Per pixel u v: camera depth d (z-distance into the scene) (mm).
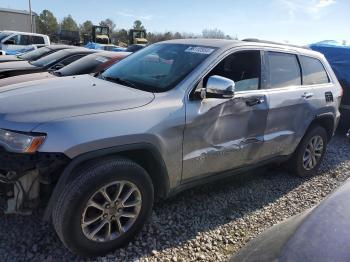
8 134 2795
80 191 2830
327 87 5273
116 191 3068
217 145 3768
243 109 3939
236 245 3514
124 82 3797
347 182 2443
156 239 3451
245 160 4195
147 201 3279
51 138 2752
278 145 4543
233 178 5035
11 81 6664
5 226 3447
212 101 3615
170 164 3398
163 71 3811
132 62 4305
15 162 2729
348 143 7457
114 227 3195
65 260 3062
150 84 3643
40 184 2955
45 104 3006
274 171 5430
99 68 7461
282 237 2064
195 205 4160
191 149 3533
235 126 3904
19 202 2896
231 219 3957
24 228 3438
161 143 3250
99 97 3195
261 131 4242
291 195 4691
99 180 2896
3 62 10055
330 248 1799
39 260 3045
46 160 2738
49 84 3711
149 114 3188
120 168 3000
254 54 4238
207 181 3924
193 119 3451
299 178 5270
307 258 1775
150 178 3297
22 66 8922
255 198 4508
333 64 8016
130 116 3086
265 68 4324
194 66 3709
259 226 3883
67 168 2789
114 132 2955
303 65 4957
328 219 2014
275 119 4387
